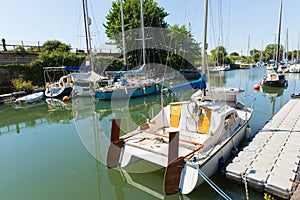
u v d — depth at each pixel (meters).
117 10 23.14
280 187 3.96
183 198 4.42
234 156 5.48
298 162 4.89
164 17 26.64
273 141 6.23
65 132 9.38
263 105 13.08
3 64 19.19
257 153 5.39
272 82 19.62
